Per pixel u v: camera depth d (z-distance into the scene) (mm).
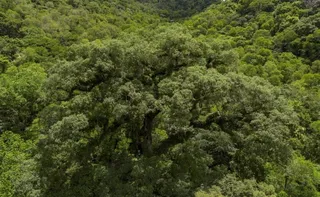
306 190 17219
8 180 14328
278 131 12789
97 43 13992
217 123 14773
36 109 21375
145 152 14117
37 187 12469
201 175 12742
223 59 15266
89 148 13062
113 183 12180
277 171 16344
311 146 24156
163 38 13953
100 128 13781
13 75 24672
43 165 12492
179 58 13875
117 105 11828
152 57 13633
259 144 13078
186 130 13516
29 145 17047
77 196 11945
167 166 13117
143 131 14359
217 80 12539
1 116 21016
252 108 13938
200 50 14258
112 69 13328
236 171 13969
